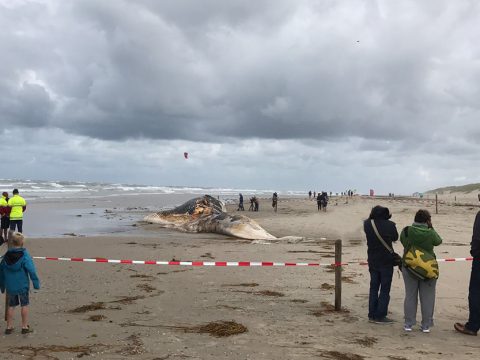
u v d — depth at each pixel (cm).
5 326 700
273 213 4047
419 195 11431
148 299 893
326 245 1888
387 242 741
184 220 3011
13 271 659
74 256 1504
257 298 909
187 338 645
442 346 626
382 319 736
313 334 672
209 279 1112
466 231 2297
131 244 1880
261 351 593
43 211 3988
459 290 995
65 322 723
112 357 566
